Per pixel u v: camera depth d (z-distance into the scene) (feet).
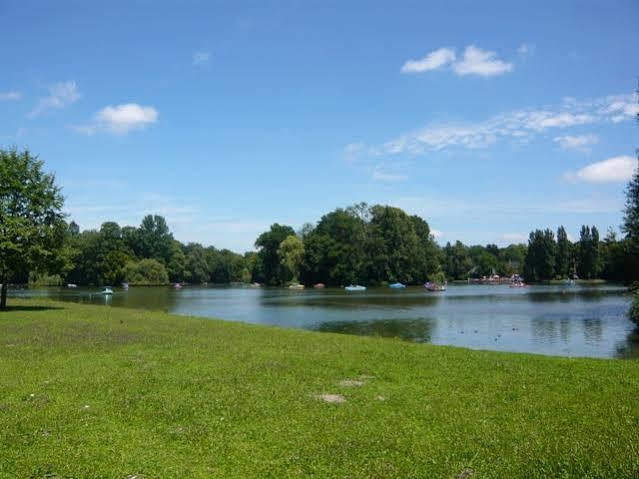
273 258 514.68
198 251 602.85
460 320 153.99
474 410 35.55
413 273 436.35
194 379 45.60
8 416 34.35
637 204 130.72
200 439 30.22
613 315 165.58
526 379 45.96
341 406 36.91
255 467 26.22
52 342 71.26
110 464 26.53
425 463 26.32
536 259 505.66
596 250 488.85
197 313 184.34
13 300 183.93
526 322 146.61
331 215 466.29
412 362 54.85
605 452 27.07
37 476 25.11
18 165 130.31
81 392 40.93
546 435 30.17
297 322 150.92
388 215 434.71
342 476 24.99
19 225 127.85
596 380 45.62
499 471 25.11
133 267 492.95
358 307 210.79
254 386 43.04
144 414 35.06
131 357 58.13
